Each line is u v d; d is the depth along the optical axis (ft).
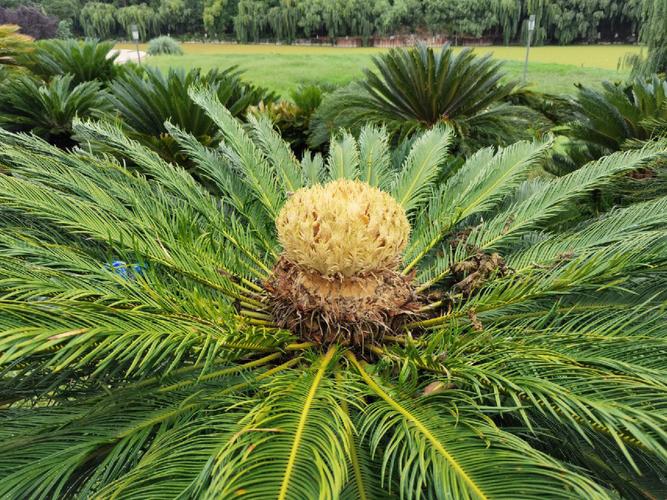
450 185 11.08
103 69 35.09
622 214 8.83
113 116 20.80
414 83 19.60
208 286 7.84
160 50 112.88
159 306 5.80
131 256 7.51
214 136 20.93
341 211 6.77
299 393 5.36
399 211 7.33
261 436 4.45
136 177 10.48
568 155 20.08
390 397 5.50
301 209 6.93
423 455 4.39
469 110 20.47
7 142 9.29
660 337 5.85
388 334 7.43
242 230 10.14
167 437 4.84
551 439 6.08
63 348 4.17
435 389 5.68
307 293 7.11
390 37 122.21
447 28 107.86
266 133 12.50
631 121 17.11
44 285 5.37
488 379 5.43
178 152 18.11
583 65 71.77
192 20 150.30
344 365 6.82
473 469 4.20
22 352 3.96
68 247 7.35
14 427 5.21
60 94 24.75
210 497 3.67
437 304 8.04
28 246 6.73
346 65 80.18
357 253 6.75
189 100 19.77
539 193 10.05
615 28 97.66
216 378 5.99
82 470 5.31
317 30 137.08
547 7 95.09
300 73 69.62
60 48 34.14
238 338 5.96
